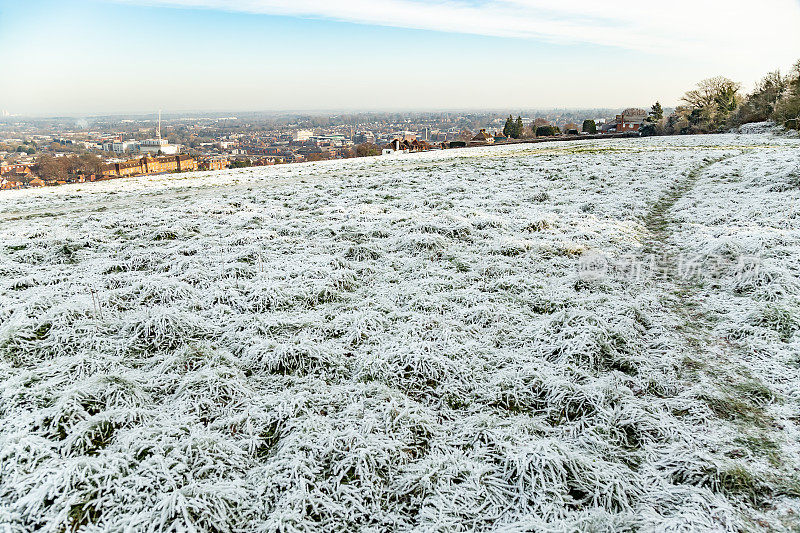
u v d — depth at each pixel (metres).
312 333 7.04
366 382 5.90
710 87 70.19
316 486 4.14
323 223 13.42
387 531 3.87
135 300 7.90
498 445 4.61
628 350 6.41
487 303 7.98
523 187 18.94
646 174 20.73
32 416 4.61
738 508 3.87
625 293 8.44
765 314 6.89
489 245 11.20
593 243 11.24
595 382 5.62
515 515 3.90
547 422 5.17
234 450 4.54
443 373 6.00
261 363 6.15
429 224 12.46
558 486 4.05
